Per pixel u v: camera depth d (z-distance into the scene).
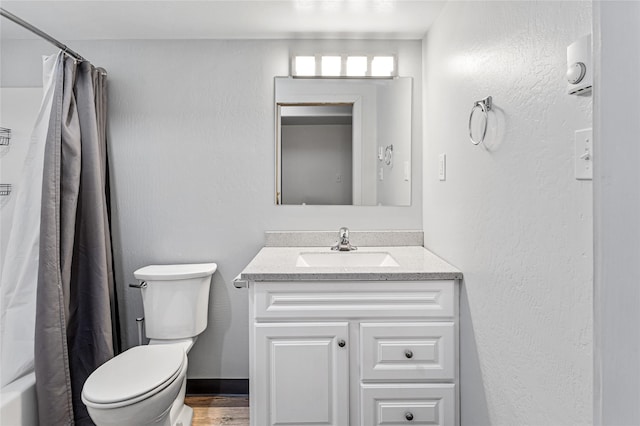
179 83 2.28
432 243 2.10
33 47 2.24
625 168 0.36
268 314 1.62
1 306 1.64
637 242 0.35
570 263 0.87
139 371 1.59
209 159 2.30
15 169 2.14
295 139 2.31
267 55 2.29
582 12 0.81
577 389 0.86
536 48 1.00
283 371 1.63
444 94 1.84
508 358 1.19
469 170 1.50
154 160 2.29
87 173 1.93
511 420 1.17
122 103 2.27
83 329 1.92
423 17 2.00
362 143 2.31
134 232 2.29
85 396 1.43
